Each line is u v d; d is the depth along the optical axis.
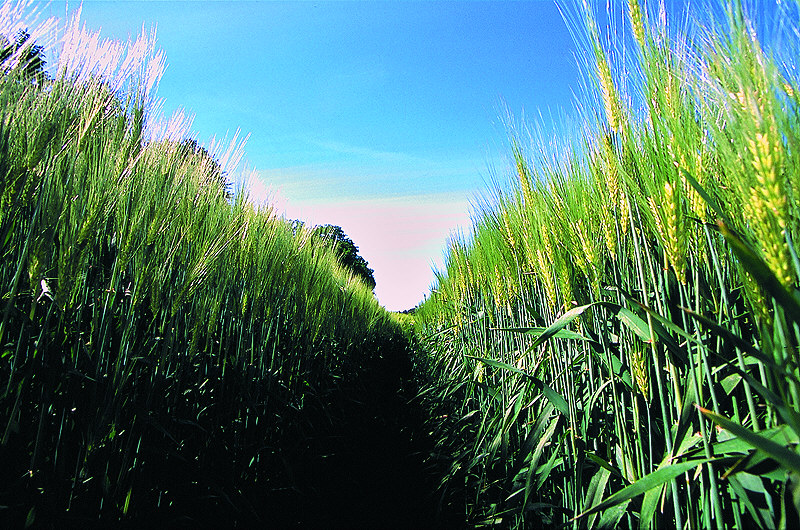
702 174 1.65
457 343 6.15
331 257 8.43
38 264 1.80
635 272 2.34
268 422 3.95
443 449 4.99
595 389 2.48
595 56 2.01
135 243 2.35
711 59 1.50
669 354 1.72
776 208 1.12
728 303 1.79
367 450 5.85
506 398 3.63
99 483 2.10
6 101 1.89
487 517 3.41
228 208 4.02
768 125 1.15
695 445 1.71
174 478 2.77
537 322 3.05
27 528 1.61
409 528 3.89
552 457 2.42
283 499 3.97
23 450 1.99
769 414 1.50
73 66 2.30
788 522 1.30
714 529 1.64
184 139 3.24
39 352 1.92
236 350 3.77
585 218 2.40
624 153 1.98
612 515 1.88
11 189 1.81
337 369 7.08
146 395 2.42
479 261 4.76
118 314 2.48
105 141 2.47
